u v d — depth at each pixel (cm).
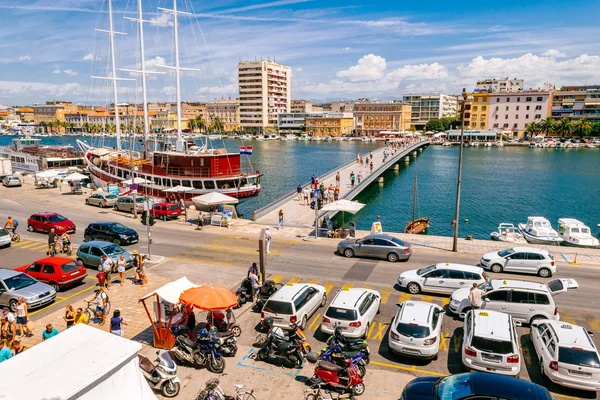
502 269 2755
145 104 6162
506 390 1105
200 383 1527
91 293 2422
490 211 6266
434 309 1805
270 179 9575
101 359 1123
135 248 3269
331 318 1794
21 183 6172
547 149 15938
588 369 1425
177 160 5272
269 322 1859
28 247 3297
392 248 2947
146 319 2072
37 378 1044
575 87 19400
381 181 8631
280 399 1430
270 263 2927
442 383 1175
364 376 1573
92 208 4728
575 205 6706
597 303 2259
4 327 1747
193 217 4409
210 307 1639
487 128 18450
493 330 1578
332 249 3288
